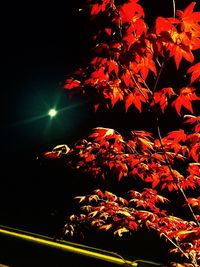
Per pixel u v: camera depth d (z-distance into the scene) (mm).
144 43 1629
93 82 2182
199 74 1661
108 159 2816
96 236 6281
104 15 1961
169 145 2494
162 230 2951
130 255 5500
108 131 2262
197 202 2658
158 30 1561
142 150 2549
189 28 1591
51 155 3043
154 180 2764
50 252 6617
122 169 2789
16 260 7180
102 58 1915
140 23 1743
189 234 1833
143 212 2932
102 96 2180
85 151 2904
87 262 5887
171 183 2670
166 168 2666
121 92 2180
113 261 5496
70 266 6258
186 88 1969
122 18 1822
